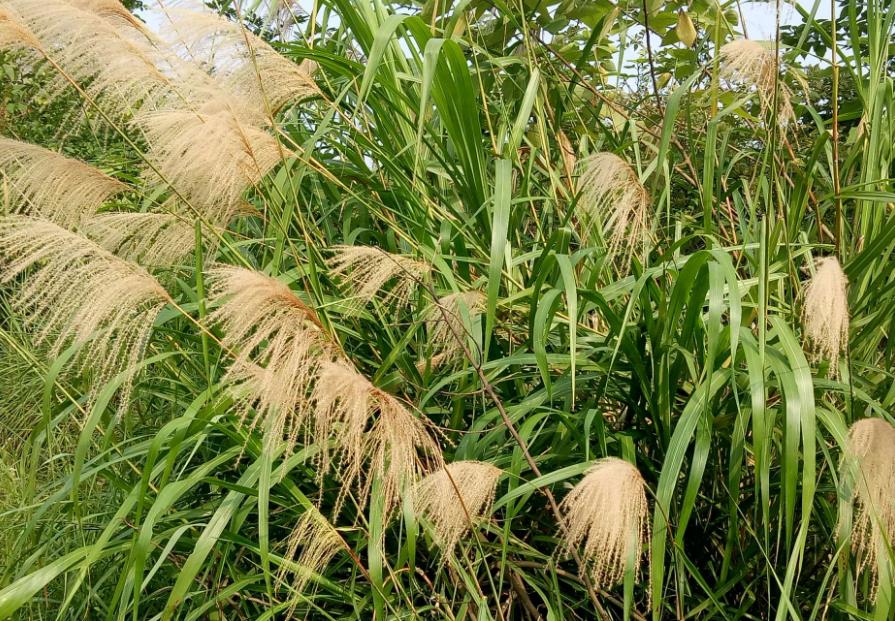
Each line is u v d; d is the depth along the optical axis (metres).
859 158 3.40
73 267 2.13
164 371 3.26
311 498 2.67
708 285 2.26
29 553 3.13
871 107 2.94
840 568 2.17
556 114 3.70
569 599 2.53
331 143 3.23
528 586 2.74
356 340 3.14
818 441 2.33
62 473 3.73
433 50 2.49
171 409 3.43
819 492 2.40
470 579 2.40
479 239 3.03
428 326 2.78
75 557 2.27
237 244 2.93
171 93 2.62
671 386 2.48
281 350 1.88
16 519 3.40
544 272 2.41
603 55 4.27
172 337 2.96
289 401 1.91
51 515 3.17
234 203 2.82
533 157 3.29
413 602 2.56
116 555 2.85
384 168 3.14
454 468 2.00
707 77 3.66
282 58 2.71
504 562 2.32
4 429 4.30
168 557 2.77
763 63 2.44
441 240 2.87
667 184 3.05
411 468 1.96
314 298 2.86
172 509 2.96
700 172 4.04
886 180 2.56
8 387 4.17
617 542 1.79
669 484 2.07
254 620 2.60
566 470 2.12
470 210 3.09
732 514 2.28
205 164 2.40
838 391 2.38
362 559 2.64
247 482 2.39
